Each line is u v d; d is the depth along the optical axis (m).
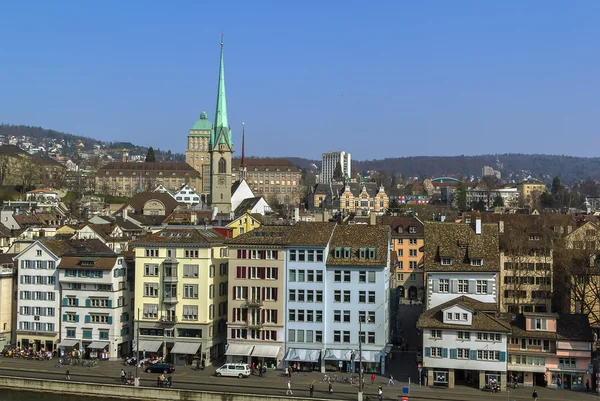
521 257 149.38
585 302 140.50
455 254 125.19
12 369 125.19
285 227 133.00
